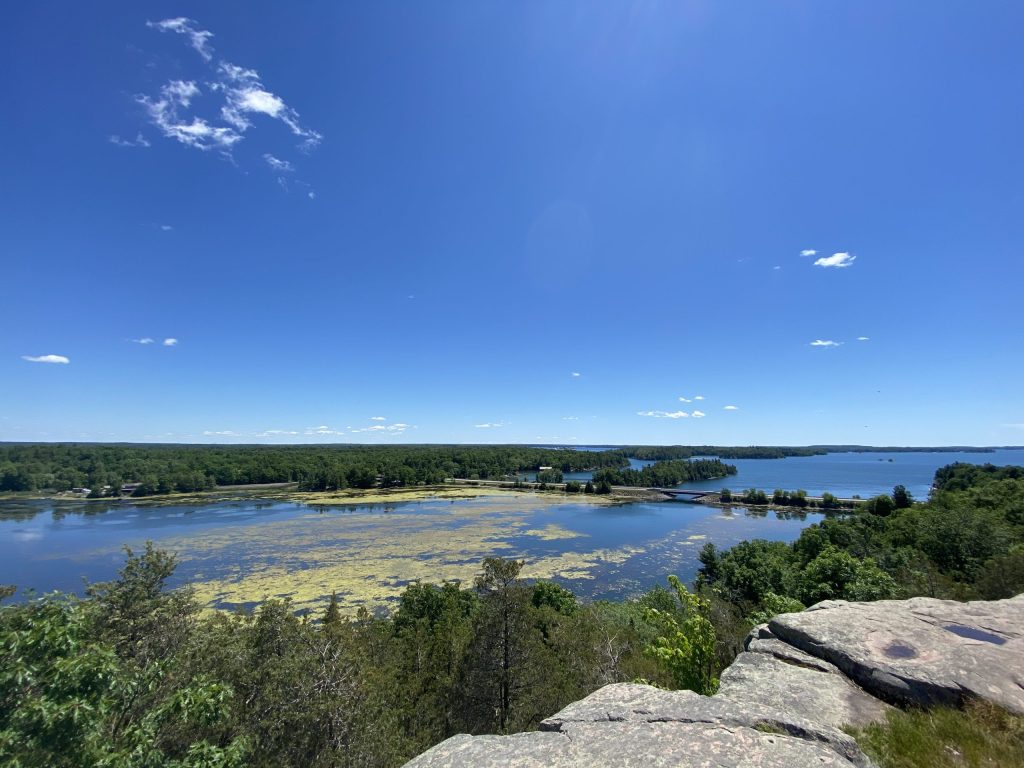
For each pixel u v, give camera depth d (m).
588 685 25.56
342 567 61.72
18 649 10.35
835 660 9.41
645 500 141.25
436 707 25.72
